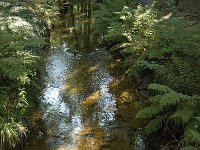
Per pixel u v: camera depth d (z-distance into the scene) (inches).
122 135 286.4
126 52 418.6
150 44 376.8
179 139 255.4
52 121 308.8
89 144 276.7
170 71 292.8
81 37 534.9
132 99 339.9
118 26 437.7
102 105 335.0
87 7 708.0
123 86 369.1
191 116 243.3
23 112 279.6
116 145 274.1
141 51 391.5
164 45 348.5
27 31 378.3
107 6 527.5
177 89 280.5
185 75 281.3
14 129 257.4
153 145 263.7
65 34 549.3
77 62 438.3
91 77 395.2
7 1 490.3
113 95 352.8
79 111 326.3
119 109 325.7
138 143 273.3
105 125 302.2
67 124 305.0
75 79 391.2
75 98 349.4
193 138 217.6
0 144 247.9
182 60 296.8
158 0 570.3
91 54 464.1
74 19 634.2
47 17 574.9
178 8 526.3
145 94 337.4
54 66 423.8
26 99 295.3
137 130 289.6
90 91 363.6
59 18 629.9
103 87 371.2
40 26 493.4
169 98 235.9
